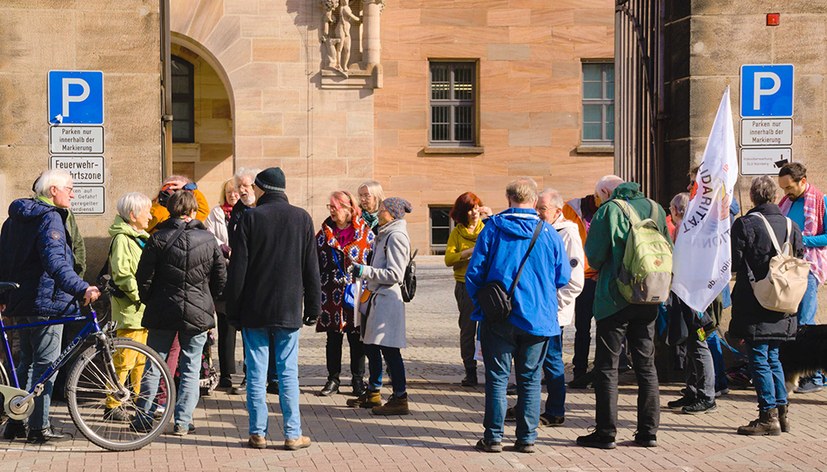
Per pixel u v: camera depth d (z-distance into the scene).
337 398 9.99
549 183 24.14
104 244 10.23
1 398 8.16
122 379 8.06
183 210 8.23
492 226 7.88
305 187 22.27
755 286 8.46
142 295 8.15
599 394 8.09
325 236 9.97
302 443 8.02
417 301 18.02
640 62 11.55
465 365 10.55
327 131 22.25
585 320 10.57
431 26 23.78
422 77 23.80
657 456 7.84
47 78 10.16
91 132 10.22
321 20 22.16
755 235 8.60
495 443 7.93
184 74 24.22
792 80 10.77
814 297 10.07
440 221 24.11
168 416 8.05
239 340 13.56
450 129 24.19
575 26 24.00
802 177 9.93
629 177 11.98
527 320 7.73
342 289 9.93
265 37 22.05
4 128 10.12
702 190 8.84
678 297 9.18
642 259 7.76
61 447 7.99
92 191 10.23
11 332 9.36
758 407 8.70
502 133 24.03
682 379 10.91
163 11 10.55
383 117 23.80
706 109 10.77
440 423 8.98
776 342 8.62
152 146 10.29
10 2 10.11
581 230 10.86
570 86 24.08
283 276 7.89
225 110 24.34
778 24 10.75
